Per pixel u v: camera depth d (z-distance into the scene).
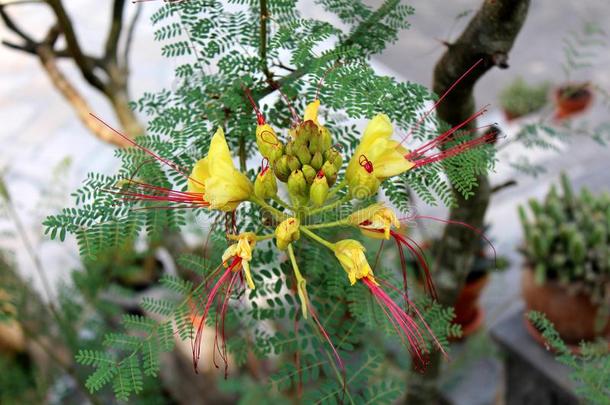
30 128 2.21
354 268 0.51
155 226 0.53
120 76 0.94
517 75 2.00
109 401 1.10
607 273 0.95
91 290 1.03
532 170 0.88
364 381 0.59
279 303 0.58
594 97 1.70
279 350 0.59
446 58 0.63
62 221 0.51
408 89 0.52
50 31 0.92
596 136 0.89
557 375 0.99
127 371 0.54
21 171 2.02
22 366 1.16
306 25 0.55
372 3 0.64
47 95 2.34
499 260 1.35
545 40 2.22
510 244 1.50
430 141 0.53
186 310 0.59
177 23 0.57
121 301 1.29
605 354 0.68
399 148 0.52
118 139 0.93
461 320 1.21
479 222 0.74
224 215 0.57
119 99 0.93
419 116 0.53
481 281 1.14
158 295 1.28
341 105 0.51
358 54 0.54
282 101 0.57
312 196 0.50
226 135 0.55
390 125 0.50
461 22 1.89
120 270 1.05
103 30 2.54
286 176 0.51
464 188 0.51
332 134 0.58
